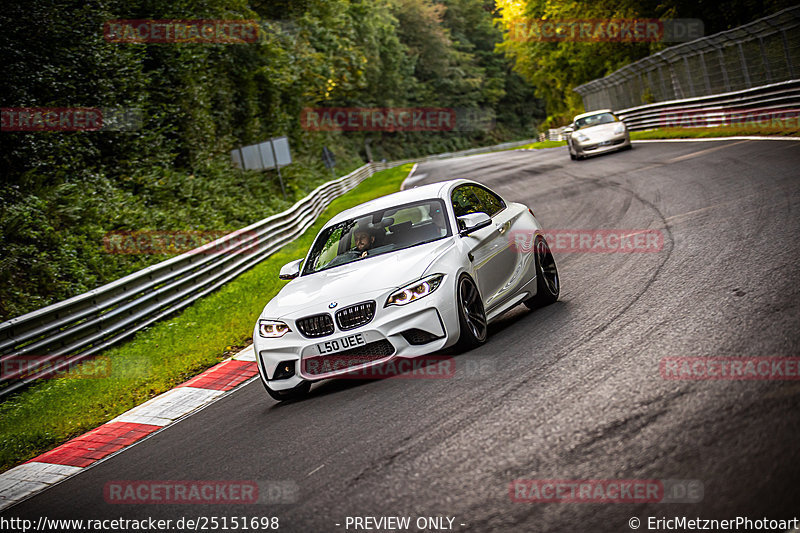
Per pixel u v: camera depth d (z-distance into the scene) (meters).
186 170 40.25
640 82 60.56
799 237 11.95
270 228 30.20
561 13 75.38
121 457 9.90
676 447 5.67
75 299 17.03
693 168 26.14
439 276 9.90
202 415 11.20
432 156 148.12
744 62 40.75
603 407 6.86
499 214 12.54
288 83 58.81
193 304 21.72
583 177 33.78
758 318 8.40
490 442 6.69
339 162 103.25
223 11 47.88
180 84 42.06
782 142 26.53
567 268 15.68
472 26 190.75
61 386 15.09
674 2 61.75
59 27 29.91
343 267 10.99
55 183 28.70
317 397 10.20
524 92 192.62
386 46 136.25
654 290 11.34
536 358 9.12
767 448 5.29
